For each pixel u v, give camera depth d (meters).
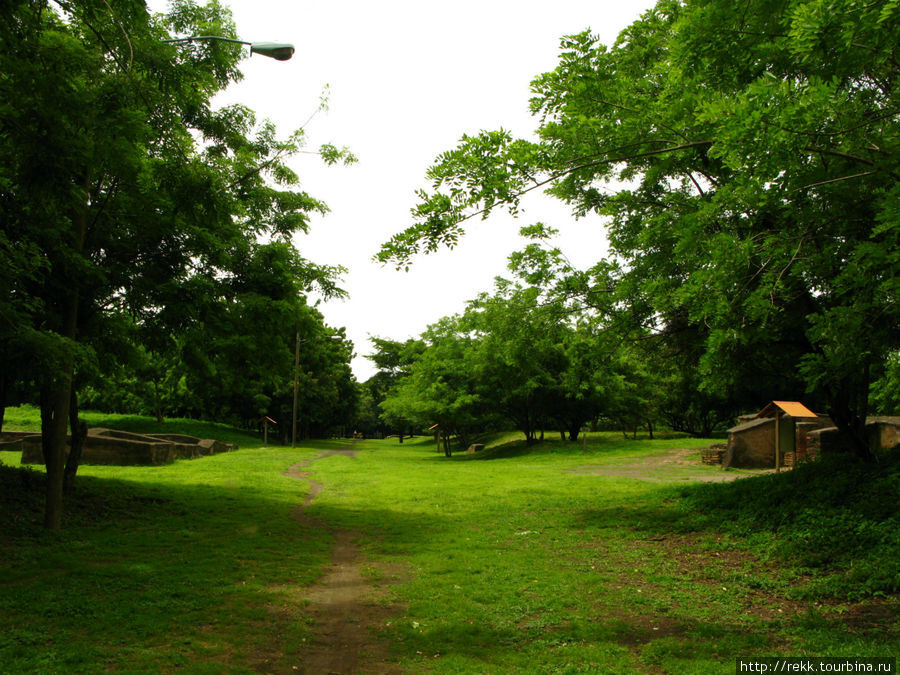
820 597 6.86
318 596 7.31
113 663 4.93
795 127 4.91
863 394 11.15
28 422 36.91
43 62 7.93
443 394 38.72
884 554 7.53
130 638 5.54
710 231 8.31
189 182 10.08
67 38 8.62
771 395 31.48
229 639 5.68
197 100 11.75
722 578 7.83
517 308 13.27
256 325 13.12
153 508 13.02
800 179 6.52
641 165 11.88
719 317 6.73
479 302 17.20
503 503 14.82
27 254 8.89
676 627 6.10
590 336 13.40
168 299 11.43
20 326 8.23
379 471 25.02
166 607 6.47
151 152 11.52
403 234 6.15
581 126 8.43
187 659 5.12
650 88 8.87
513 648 5.57
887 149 5.68
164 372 41.81
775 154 5.13
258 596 7.06
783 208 7.24
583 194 13.03
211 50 11.84
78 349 8.84
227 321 12.84
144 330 12.88
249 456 31.64
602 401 34.75
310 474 23.67
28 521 10.39
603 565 8.66
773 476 12.34
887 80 6.78
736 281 6.69
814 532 8.78
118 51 9.17
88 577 7.48
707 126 6.48
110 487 14.58
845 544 8.16
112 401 50.06
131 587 7.16
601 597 7.11
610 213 12.45
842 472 10.59
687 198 10.76
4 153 8.61
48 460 10.30
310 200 14.66
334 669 5.11
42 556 8.52
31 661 4.82
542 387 33.78
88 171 9.94
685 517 11.46
